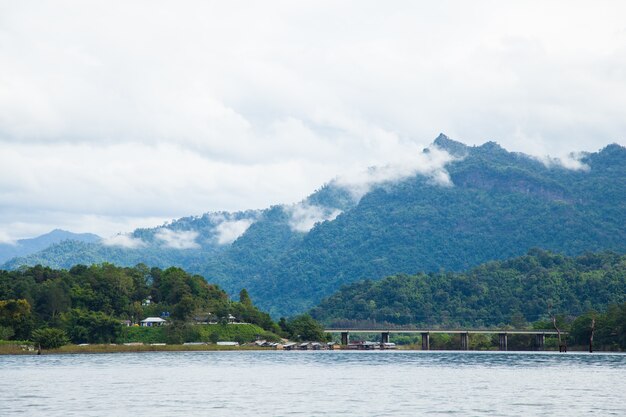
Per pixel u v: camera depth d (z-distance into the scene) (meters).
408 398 163.00
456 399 160.75
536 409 144.12
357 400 159.25
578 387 187.75
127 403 152.88
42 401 155.50
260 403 153.88
